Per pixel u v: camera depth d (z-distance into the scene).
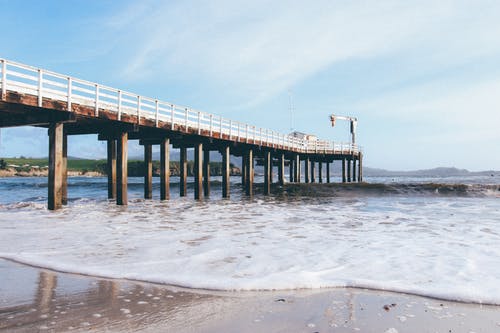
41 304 4.49
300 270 6.16
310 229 11.06
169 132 20.50
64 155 19.16
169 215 14.55
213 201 22.47
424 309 4.46
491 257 7.27
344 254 7.46
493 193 26.84
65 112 14.26
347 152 44.62
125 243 8.52
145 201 21.30
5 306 4.41
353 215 15.19
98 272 5.96
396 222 12.95
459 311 4.41
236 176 105.81
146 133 21.16
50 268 6.29
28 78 12.77
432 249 8.04
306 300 4.74
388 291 5.16
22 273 5.97
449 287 5.26
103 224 11.77
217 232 10.31
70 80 14.30
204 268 6.27
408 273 6.05
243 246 8.23
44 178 85.62
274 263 6.64
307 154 41.16
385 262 6.79
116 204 18.25
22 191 36.38
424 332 3.78
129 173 92.00
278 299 4.77
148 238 9.23
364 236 9.80
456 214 15.78
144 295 4.88
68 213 14.62
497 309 4.51
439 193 27.48
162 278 5.61
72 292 4.96
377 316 4.20
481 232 10.66
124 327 3.80
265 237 9.50
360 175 47.81
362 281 5.46
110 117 16.17
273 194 29.42
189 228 11.08
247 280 5.52
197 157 23.08
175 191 34.38
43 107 13.30
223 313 4.24
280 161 35.59
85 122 17.08
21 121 15.04
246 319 4.06
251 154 28.09
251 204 20.59
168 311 4.29
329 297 4.88
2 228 10.78
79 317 4.07
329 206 19.80
